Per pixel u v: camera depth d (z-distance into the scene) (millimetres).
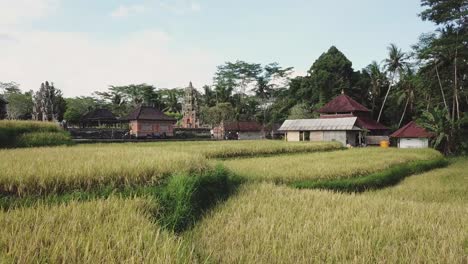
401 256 4883
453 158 30250
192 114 62375
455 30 35094
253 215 7246
